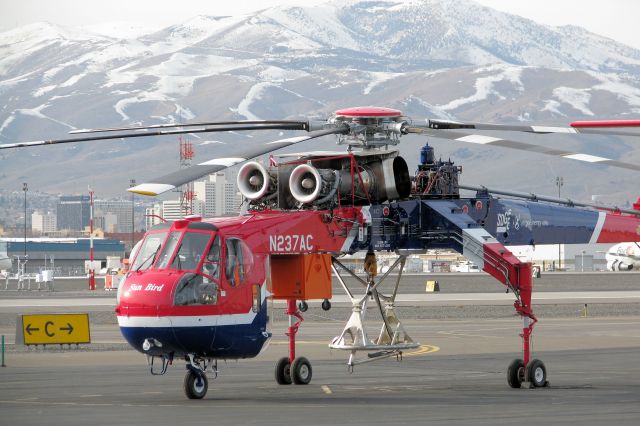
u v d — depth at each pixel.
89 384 60.12
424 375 65.44
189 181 41.44
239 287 50.97
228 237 51.09
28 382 61.34
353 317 59.03
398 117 52.41
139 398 52.44
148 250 51.00
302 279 55.25
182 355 50.72
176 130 43.41
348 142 52.97
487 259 56.47
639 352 81.25
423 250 57.91
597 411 45.97
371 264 59.06
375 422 42.19
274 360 76.38
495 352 82.75
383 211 56.19
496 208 60.16
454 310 142.50
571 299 168.88
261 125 47.22
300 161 54.69
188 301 49.03
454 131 51.50
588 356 78.12
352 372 65.69
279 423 42.00
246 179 54.72
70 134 43.06
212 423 42.06
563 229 63.00
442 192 58.34
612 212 66.12
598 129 45.91
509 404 48.91
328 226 54.66
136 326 49.00
